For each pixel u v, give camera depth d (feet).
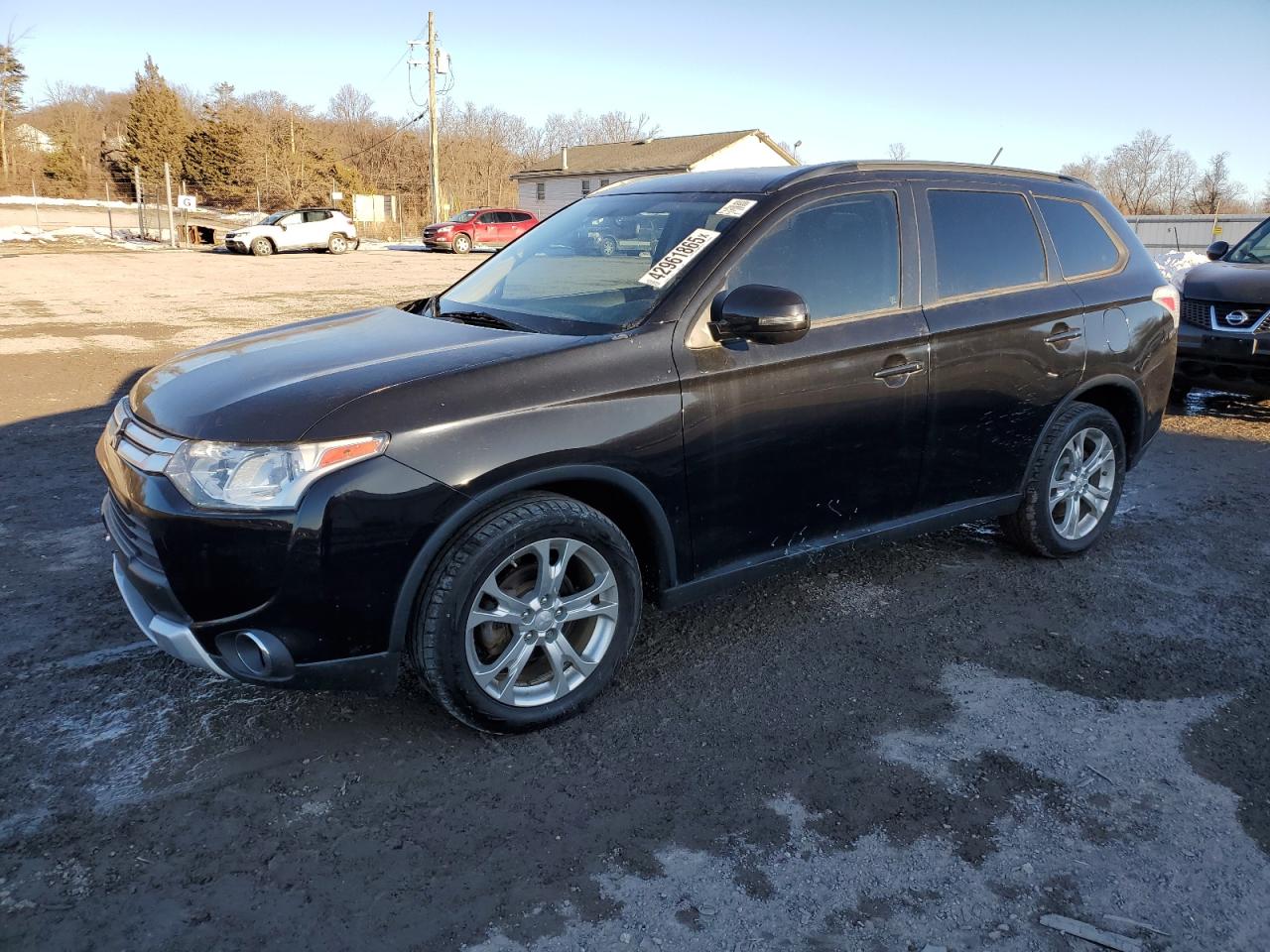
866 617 13.16
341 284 66.28
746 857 8.36
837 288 11.87
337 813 8.86
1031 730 10.39
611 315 10.90
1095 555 15.52
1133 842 8.60
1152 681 11.48
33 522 16.56
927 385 12.48
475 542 9.24
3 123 217.36
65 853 8.26
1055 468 14.40
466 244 113.09
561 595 10.34
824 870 8.21
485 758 9.77
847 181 12.26
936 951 7.34
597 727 10.36
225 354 11.09
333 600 8.80
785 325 10.21
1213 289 24.86
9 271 74.90
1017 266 13.87
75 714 10.47
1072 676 11.58
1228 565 15.14
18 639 12.19
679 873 8.15
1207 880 8.13
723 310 10.49
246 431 8.82
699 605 13.51
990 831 8.73
